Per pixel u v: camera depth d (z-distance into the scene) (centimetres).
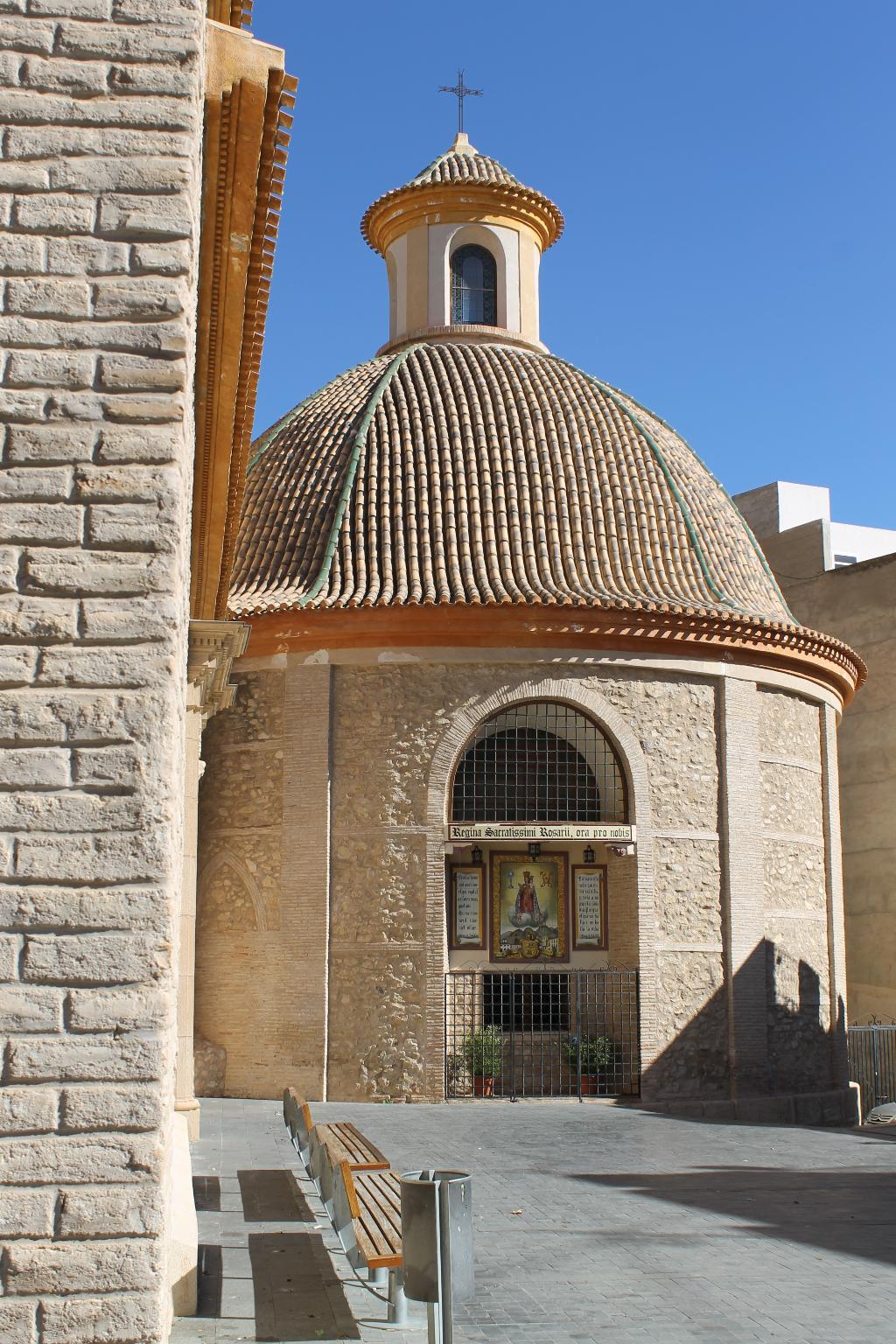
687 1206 1218
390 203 2991
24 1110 527
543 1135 1755
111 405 582
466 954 2247
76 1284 517
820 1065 2428
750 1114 2228
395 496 2383
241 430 1338
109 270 591
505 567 2291
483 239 2966
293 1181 1293
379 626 2206
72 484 575
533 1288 894
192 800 1658
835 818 2577
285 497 2453
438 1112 1995
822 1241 1062
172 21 616
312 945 2167
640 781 2253
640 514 2450
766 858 2394
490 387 2591
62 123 601
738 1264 971
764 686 2445
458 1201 673
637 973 2208
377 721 2220
